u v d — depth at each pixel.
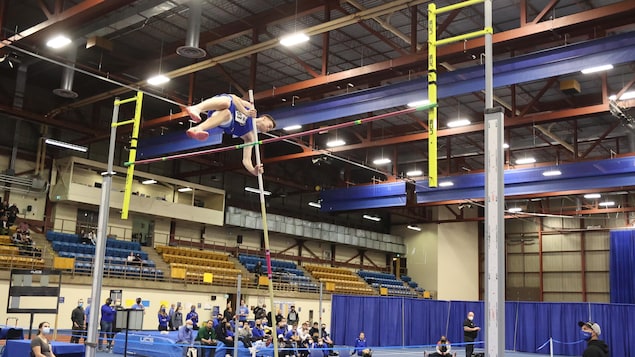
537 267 46.47
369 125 30.09
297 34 19.03
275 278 36.06
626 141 35.22
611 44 16.03
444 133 27.47
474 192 30.31
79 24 18.69
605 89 22.44
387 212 48.16
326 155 33.25
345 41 24.27
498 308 5.87
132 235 34.19
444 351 19.75
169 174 35.91
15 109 26.52
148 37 24.23
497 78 17.77
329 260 44.69
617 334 28.02
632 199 43.34
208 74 27.97
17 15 22.78
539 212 46.31
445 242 46.44
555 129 33.31
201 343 17.84
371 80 21.05
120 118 32.75
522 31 17.19
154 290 28.83
